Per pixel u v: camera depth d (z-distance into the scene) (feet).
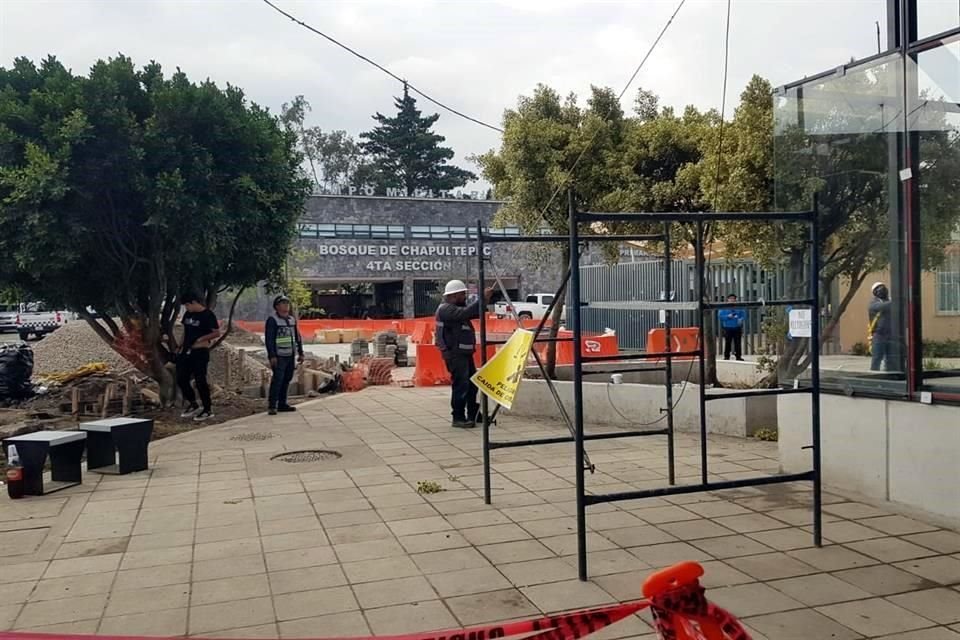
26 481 22.50
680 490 16.12
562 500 21.34
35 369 52.60
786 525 18.71
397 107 236.63
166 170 34.63
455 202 145.38
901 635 12.74
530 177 39.63
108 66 34.83
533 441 21.52
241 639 12.91
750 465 25.12
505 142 40.52
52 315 122.21
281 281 44.04
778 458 25.62
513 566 16.20
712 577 15.34
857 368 21.06
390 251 141.59
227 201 36.65
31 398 43.34
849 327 21.29
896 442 19.71
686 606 8.79
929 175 19.56
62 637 10.21
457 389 33.53
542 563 16.34
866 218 21.17
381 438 31.48
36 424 34.78
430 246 143.95
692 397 31.04
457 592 14.84
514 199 40.27
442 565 16.34
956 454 18.16
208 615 14.01
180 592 15.12
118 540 18.44
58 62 37.01
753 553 16.74
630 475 24.07
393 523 19.44
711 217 16.69
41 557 17.29
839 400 21.40
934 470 18.72
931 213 19.47
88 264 37.52
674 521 19.16
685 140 39.34
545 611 13.88
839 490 21.50
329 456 28.02
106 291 38.60
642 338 67.26
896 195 20.26
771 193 32.04
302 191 41.57
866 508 19.95
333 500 21.81
